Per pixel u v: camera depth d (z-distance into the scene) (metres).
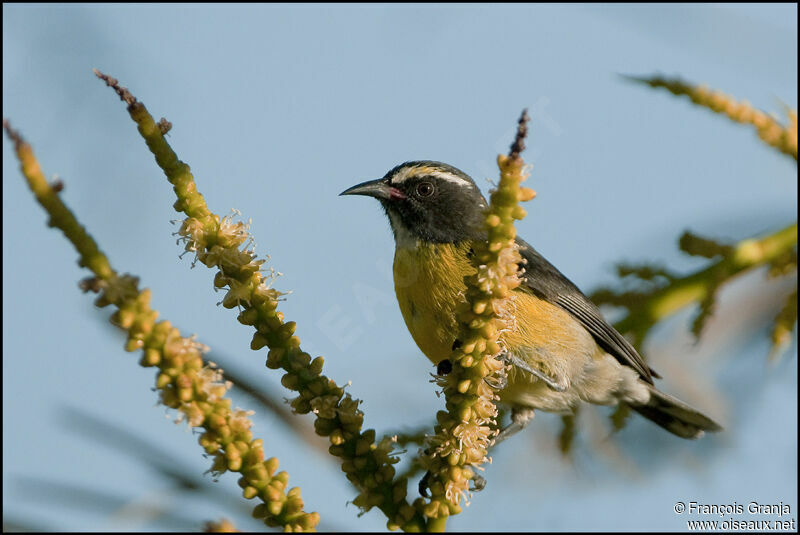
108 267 5.11
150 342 5.26
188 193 5.76
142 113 5.57
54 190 4.91
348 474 6.36
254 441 5.71
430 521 6.39
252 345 6.11
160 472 6.86
